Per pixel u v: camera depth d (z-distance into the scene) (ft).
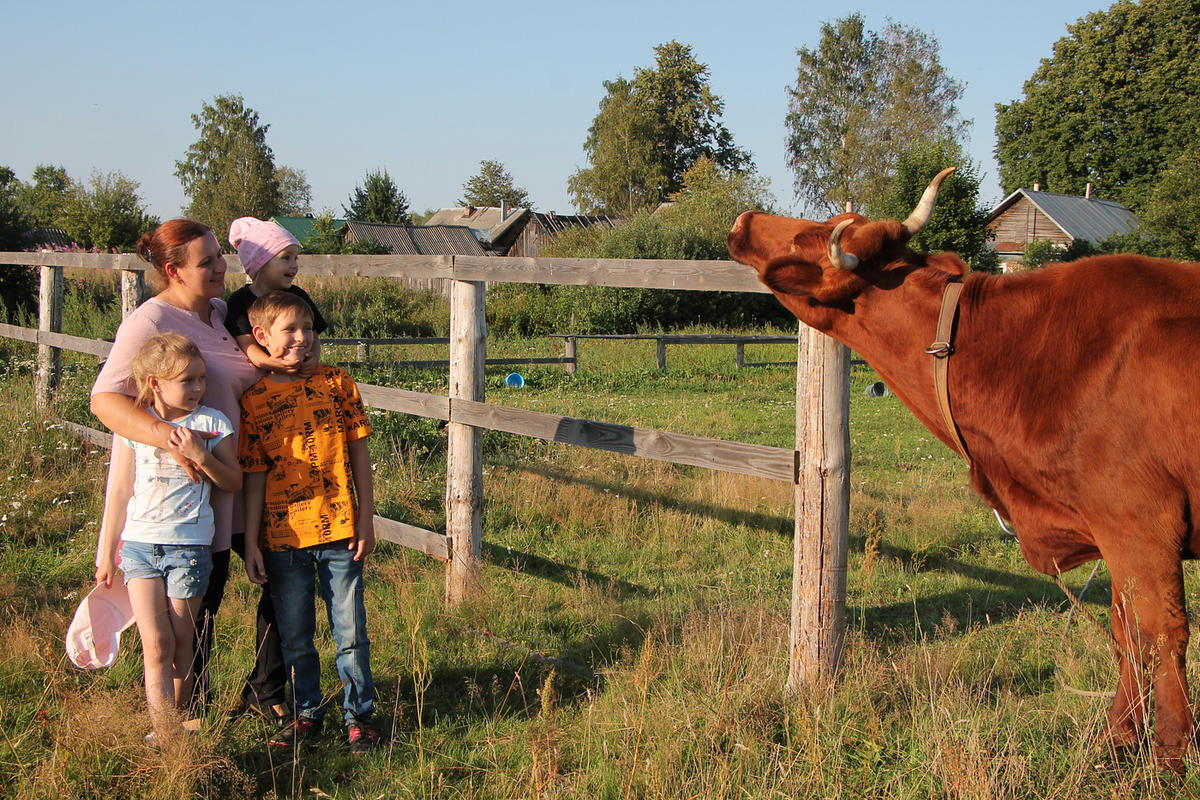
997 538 20.22
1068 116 168.25
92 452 22.85
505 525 20.99
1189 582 16.61
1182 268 9.77
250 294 11.78
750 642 12.82
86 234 112.98
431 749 10.99
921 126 155.12
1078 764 9.31
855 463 28.63
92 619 10.89
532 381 48.91
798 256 10.82
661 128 206.18
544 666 13.46
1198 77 155.53
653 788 9.21
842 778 9.53
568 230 128.16
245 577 15.94
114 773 9.93
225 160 224.33
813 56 173.58
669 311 89.81
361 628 11.23
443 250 161.89
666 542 19.79
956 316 10.37
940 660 12.48
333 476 11.12
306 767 10.76
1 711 11.05
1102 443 9.56
